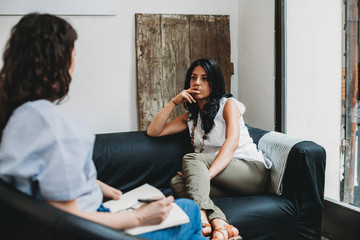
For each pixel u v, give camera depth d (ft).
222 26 9.32
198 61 6.36
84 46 8.37
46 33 2.83
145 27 8.63
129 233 2.95
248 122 9.50
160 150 6.68
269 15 8.25
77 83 8.43
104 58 8.56
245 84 9.48
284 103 8.00
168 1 8.91
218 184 5.77
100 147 6.43
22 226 2.64
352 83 7.19
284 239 5.68
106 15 8.45
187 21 8.98
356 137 7.20
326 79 7.70
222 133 6.21
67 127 2.71
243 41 9.42
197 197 5.00
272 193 6.10
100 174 6.29
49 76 2.86
